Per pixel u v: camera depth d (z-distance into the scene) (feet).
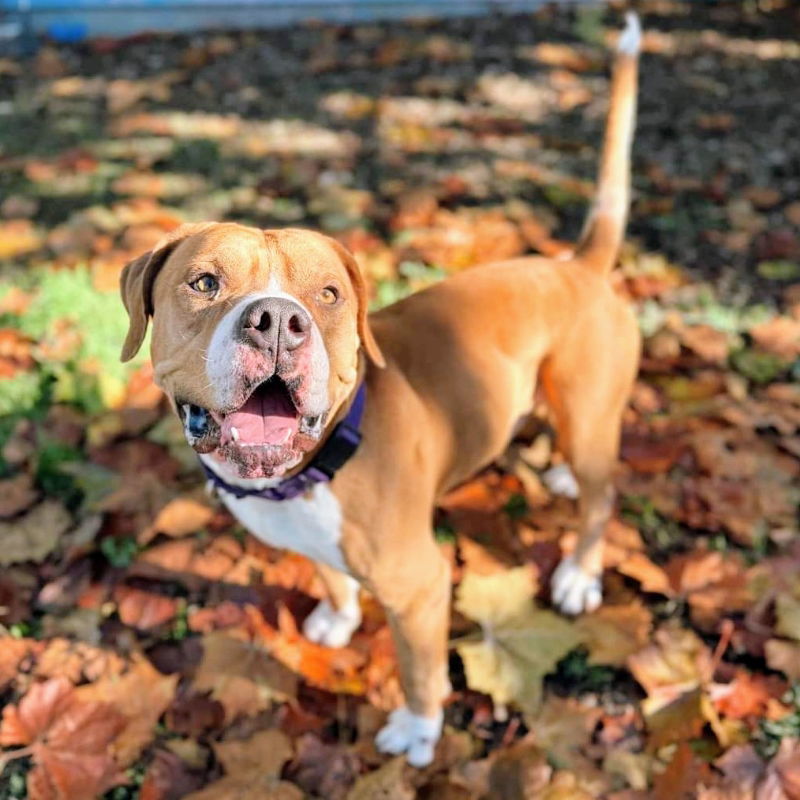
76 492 4.35
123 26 9.30
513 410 3.44
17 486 4.25
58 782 3.20
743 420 4.68
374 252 5.81
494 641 3.60
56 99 7.98
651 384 5.00
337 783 3.27
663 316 5.44
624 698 3.61
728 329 5.35
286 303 2.20
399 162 7.07
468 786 3.25
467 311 3.29
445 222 6.16
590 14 9.81
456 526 4.17
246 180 6.78
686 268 5.95
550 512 4.31
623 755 3.34
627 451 4.53
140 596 3.88
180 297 2.45
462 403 3.18
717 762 3.23
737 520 4.18
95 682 3.56
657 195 6.70
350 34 9.40
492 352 3.28
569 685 3.66
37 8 9.00
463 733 3.44
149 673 3.59
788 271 5.91
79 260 5.75
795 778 3.20
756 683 3.55
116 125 7.53
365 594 3.93
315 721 3.46
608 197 3.70
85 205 6.45
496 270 3.49
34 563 4.00
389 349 3.06
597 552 3.88
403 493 2.85
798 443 4.59
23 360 4.93
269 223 6.27
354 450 2.72
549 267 3.56
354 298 2.68
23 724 3.31
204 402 2.36
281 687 3.53
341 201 6.38
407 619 3.04
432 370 3.13
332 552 2.93
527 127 7.67
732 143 7.45
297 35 9.29
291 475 2.70
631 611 3.80
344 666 3.64
